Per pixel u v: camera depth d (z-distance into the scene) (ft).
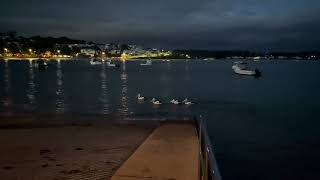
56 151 35.19
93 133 46.29
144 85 262.47
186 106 154.61
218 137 99.60
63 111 119.85
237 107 161.17
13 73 403.54
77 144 38.83
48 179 25.44
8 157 32.58
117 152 34.42
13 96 174.19
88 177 25.70
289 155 81.05
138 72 468.75
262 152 83.46
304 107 165.48
